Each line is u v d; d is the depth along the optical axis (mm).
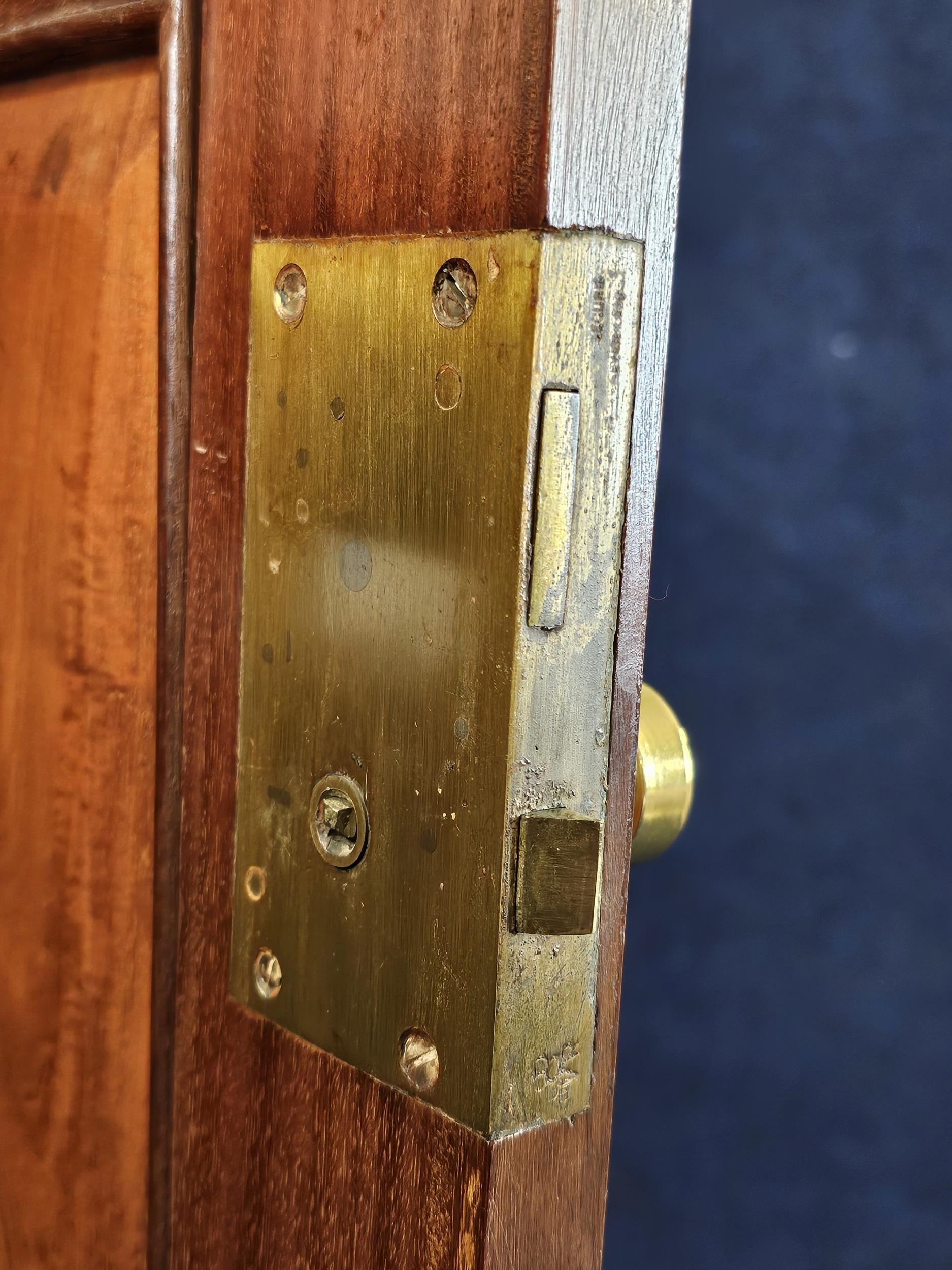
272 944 252
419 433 213
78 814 302
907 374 815
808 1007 886
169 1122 282
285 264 237
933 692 835
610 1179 942
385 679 223
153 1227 286
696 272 856
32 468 308
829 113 808
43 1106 319
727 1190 914
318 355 231
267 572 247
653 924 919
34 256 303
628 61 202
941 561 823
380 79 216
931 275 800
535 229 194
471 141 202
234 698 258
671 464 878
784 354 842
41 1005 317
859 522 839
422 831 218
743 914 895
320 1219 244
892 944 863
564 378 199
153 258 269
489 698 206
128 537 282
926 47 780
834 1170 889
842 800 863
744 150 832
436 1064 219
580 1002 219
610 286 204
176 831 275
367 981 230
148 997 285
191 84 259
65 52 293
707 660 885
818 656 859
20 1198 329
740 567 871
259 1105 257
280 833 248
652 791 273
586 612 209
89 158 288
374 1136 231
